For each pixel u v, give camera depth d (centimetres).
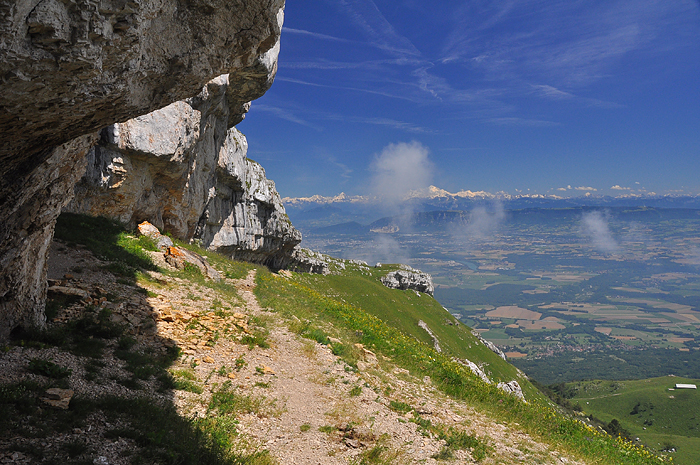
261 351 1534
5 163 788
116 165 2703
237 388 1166
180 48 818
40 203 1002
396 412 1280
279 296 2705
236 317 1816
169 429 812
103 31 566
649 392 18962
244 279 3066
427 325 9869
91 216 2670
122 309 1427
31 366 864
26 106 609
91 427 727
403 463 948
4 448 593
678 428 15662
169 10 739
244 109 4625
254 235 6850
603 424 12925
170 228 3978
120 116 827
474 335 12369
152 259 2445
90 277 1720
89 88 646
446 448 1072
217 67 927
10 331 1003
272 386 1254
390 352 2058
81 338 1126
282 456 881
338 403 1244
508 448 1166
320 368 1524
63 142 834
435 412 1345
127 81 718
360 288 10169
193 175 3962
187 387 1069
